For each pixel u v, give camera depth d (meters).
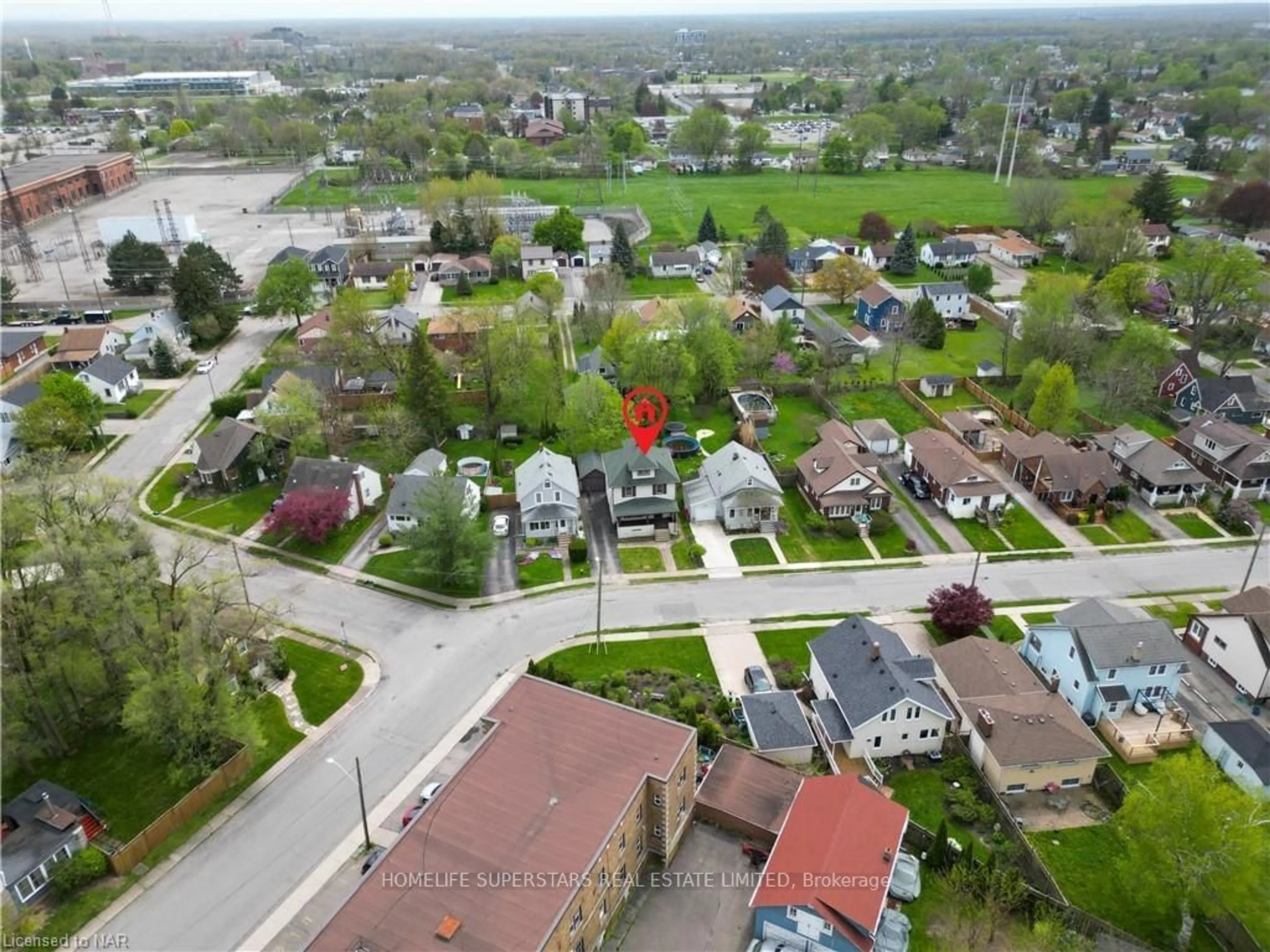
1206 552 70.69
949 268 145.50
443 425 86.81
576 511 72.06
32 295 133.38
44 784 46.34
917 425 92.06
